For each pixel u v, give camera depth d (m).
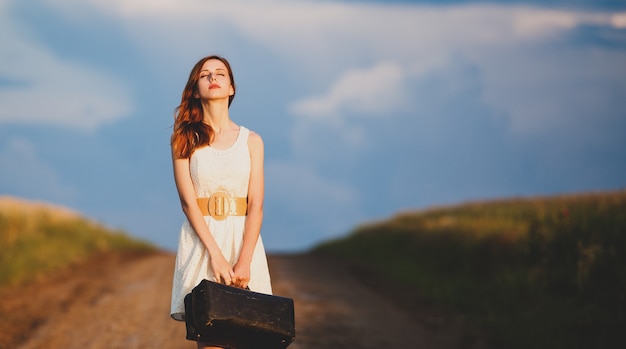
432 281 13.58
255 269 4.41
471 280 12.95
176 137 4.39
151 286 13.87
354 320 10.17
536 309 9.65
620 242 10.80
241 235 4.39
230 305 4.00
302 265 18.11
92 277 15.52
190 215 4.34
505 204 24.08
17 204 24.05
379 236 22.80
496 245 13.98
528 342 8.35
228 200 4.39
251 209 4.41
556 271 11.11
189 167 4.41
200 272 4.31
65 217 24.91
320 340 8.77
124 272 16.55
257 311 4.06
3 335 9.09
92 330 9.41
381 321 10.12
